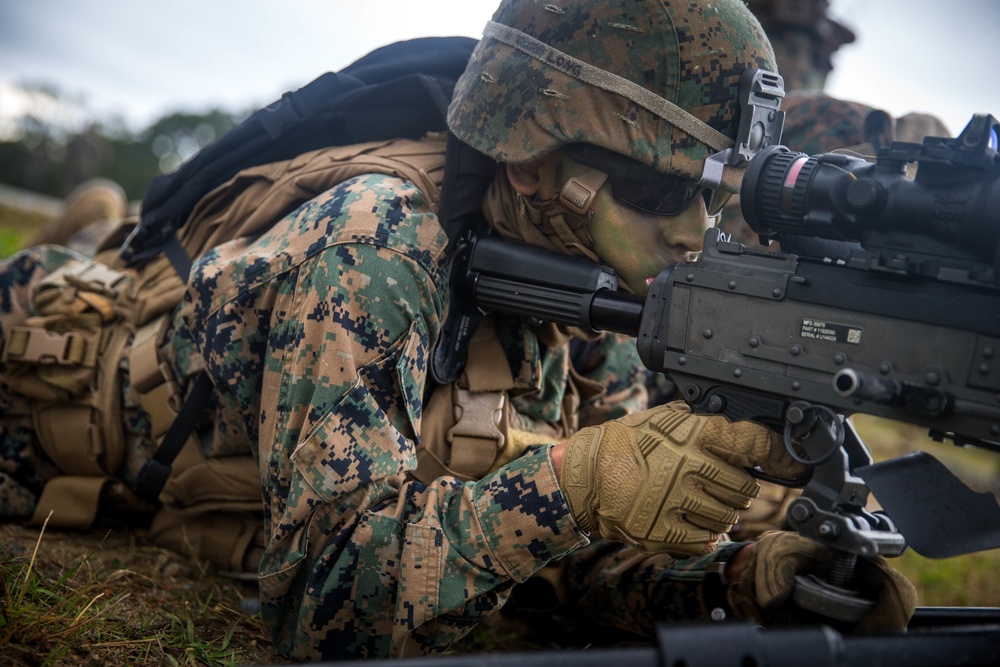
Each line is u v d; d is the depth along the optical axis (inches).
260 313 78.4
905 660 49.3
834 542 56.6
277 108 90.7
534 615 94.3
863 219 57.1
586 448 67.6
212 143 94.6
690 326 64.4
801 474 60.9
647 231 73.3
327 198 78.1
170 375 90.0
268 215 86.0
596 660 47.9
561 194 72.9
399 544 70.8
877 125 115.0
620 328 72.2
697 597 76.4
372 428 71.6
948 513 54.7
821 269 59.3
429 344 77.4
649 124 71.3
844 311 57.7
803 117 121.3
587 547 88.3
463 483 73.4
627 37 71.5
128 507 99.0
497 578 70.0
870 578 60.3
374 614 71.2
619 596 83.4
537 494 68.2
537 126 73.4
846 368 55.9
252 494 88.0
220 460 88.4
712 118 71.8
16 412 96.3
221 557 91.7
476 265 78.1
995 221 52.0
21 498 95.9
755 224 62.5
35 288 99.9
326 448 70.3
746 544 75.7
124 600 80.3
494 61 76.6
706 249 64.7
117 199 172.7
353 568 70.3
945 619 64.2
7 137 971.3
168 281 93.4
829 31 145.2
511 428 84.2
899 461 57.2
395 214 75.2
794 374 59.3
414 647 71.0
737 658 46.5
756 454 61.1
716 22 72.1
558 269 74.7
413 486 73.7
